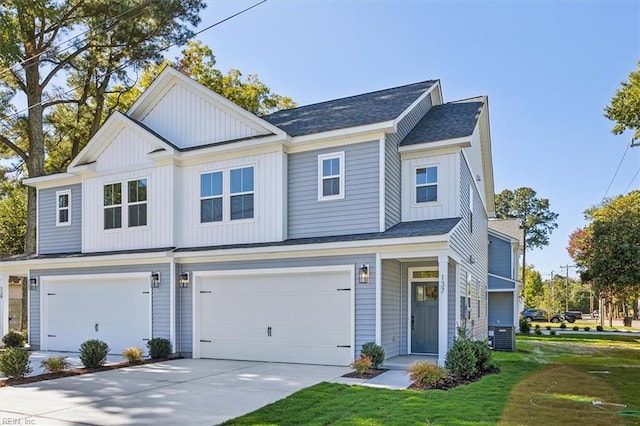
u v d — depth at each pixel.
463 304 13.41
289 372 10.64
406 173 13.41
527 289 58.03
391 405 7.22
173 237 14.09
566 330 33.09
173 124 15.07
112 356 14.01
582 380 10.16
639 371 11.62
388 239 10.88
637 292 24.42
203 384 9.28
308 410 6.93
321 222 12.59
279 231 12.86
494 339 17.12
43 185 17.47
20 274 17.66
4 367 10.01
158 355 13.10
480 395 8.09
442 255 10.62
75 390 8.78
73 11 21.08
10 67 19.31
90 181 15.80
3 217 31.08
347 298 11.68
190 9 22.44
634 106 20.59
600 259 19.12
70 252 16.56
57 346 15.96
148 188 14.66
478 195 18.05
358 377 9.88
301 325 12.23
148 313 14.27
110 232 15.21
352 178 12.30
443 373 9.03
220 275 13.44
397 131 13.16
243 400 7.82
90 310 15.43
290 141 12.91
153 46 22.78
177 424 6.42
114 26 21.12
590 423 6.41
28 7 19.42
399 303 13.16
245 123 13.77
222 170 13.88
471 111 14.95
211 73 28.16
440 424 6.14
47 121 23.92
